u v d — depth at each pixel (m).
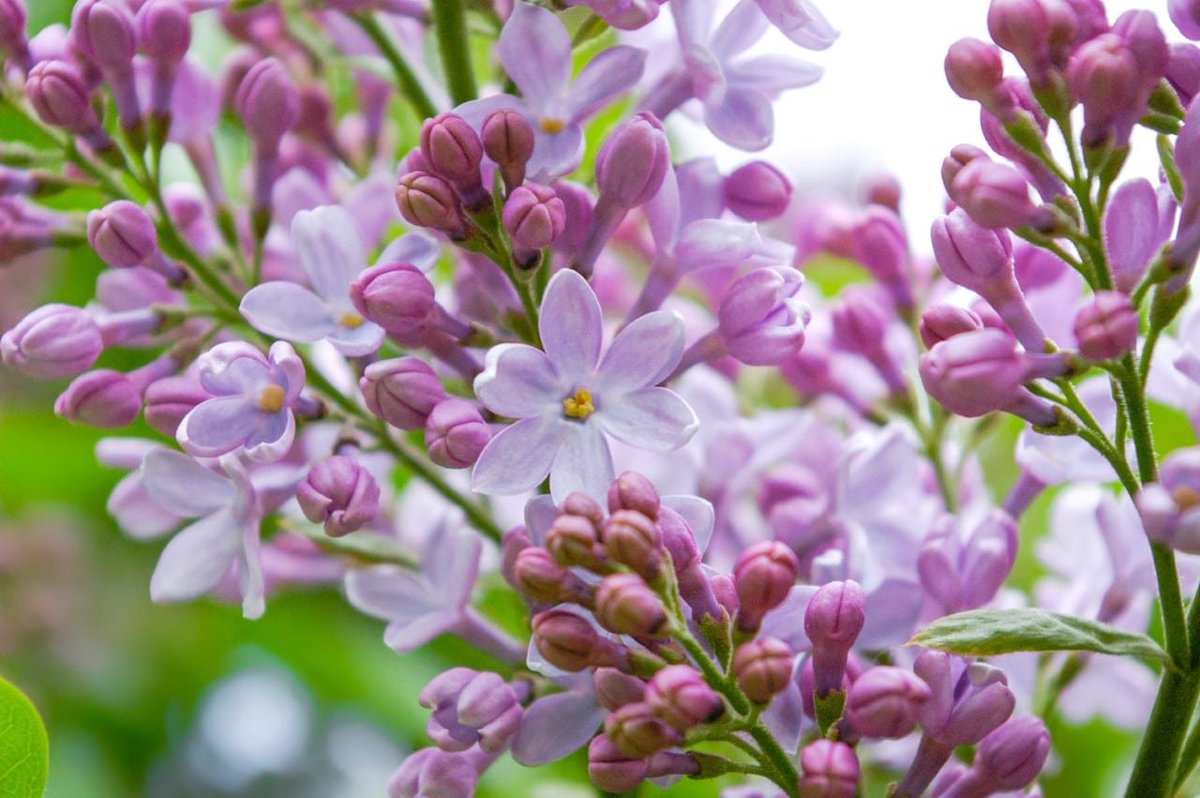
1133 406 0.31
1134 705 0.37
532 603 0.33
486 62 0.39
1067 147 0.31
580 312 0.32
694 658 0.31
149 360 0.41
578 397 0.32
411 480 0.38
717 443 0.36
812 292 0.40
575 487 0.32
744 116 0.35
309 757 0.43
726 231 0.33
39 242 0.36
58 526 0.44
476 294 0.35
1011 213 0.31
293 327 0.33
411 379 0.33
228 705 0.43
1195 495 0.30
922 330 0.32
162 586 0.34
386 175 0.37
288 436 0.33
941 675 0.32
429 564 0.35
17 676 0.44
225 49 0.41
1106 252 0.31
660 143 0.33
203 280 0.36
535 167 0.33
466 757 0.33
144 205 0.38
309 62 0.39
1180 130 0.31
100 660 0.44
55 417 0.43
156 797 0.43
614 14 0.33
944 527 0.34
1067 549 0.36
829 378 0.37
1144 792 0.32
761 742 0.31
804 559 0.35
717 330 0.34
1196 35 0.32
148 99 0.36
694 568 0.31
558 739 0.33
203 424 0.33
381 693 0.41
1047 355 0.31
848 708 0.31
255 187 0.36
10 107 0.36
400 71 0.37
